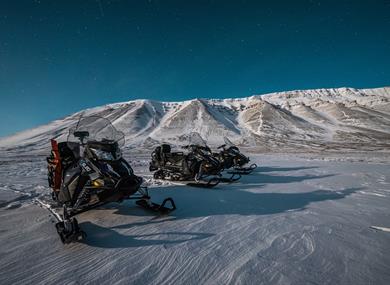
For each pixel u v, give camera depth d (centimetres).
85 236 289
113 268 235
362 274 221
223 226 343
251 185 662
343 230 325
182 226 343
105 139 405
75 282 213
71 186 356
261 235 310
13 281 215
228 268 233
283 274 222
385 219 370
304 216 386
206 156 692
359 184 659
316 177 793
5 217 381
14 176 802
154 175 749
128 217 380
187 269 233
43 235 313
